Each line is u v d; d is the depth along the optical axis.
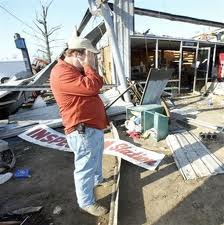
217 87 11.81
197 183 3.58
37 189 3.60
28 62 13.07
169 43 12.18
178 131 5.96
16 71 14.91
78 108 2.40
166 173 3.92
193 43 12.16
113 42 8.11
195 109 8.62
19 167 4.34
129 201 3.23
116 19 9.66
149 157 4.41
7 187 3.70
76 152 2.57
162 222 2.81
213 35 15.72
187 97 11.39
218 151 4.67
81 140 2.48
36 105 9.91
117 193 3.22
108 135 5.92
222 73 12.77
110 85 8.97
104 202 3.18
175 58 15.87
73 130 2.48
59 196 3.39
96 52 2.37
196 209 3.02
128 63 10.17
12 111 8.55
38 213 3.00
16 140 5.72
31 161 4.57
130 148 4.79
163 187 3.53
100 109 2.61
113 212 2.88
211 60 13.72
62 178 3.89
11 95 8.01
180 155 4.50
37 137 5.67
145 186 3.58
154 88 6.44
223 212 2.94
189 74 13.84
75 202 3.23
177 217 2.88
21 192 3.54
